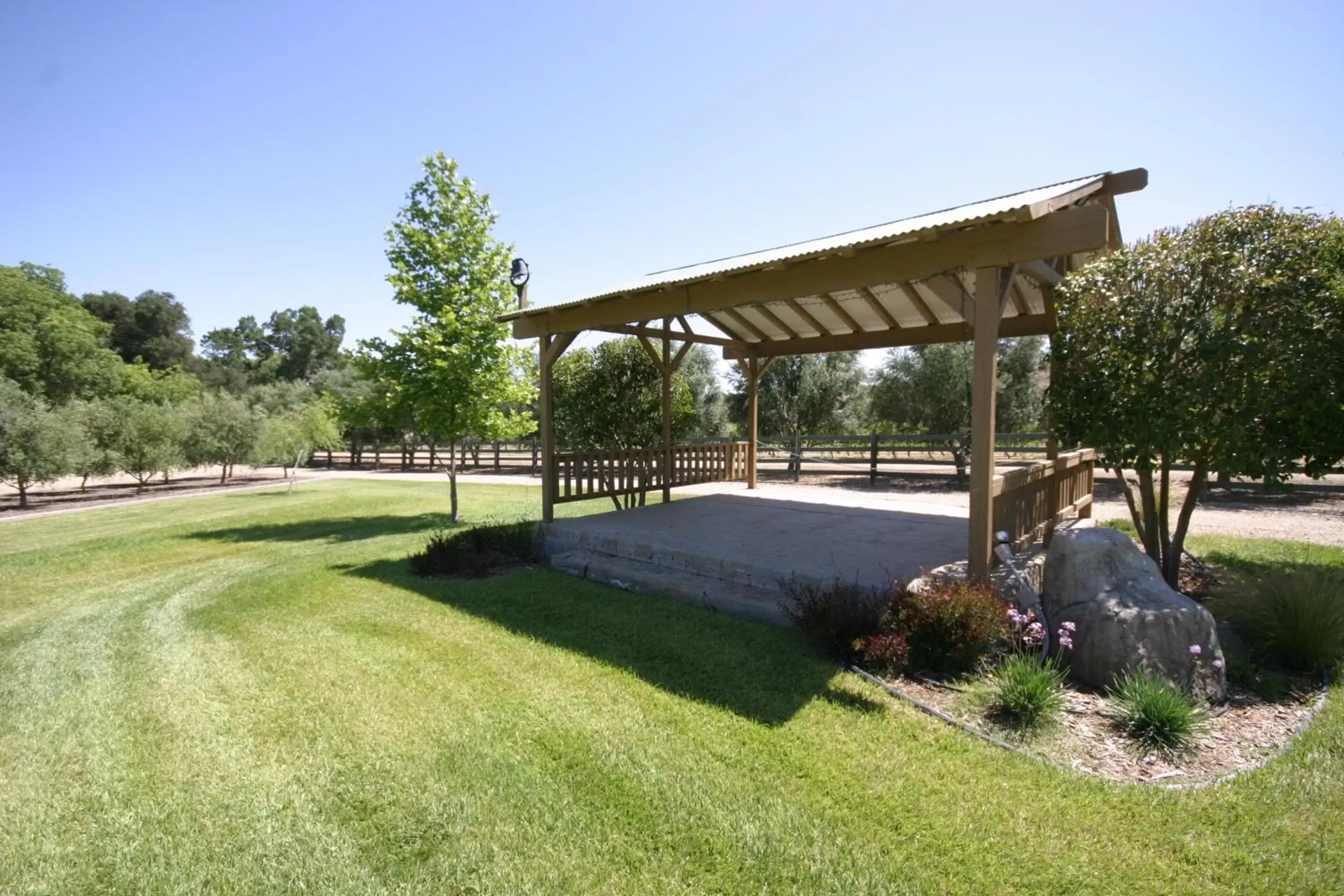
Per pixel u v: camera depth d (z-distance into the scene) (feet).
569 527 21.74
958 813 7.36
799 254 13.56
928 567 15.03
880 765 8.43
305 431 69.21
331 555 23.70
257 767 8.71
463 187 30.81
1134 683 9.71
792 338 29.60
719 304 17.20
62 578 20.90
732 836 7.02
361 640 13.97
